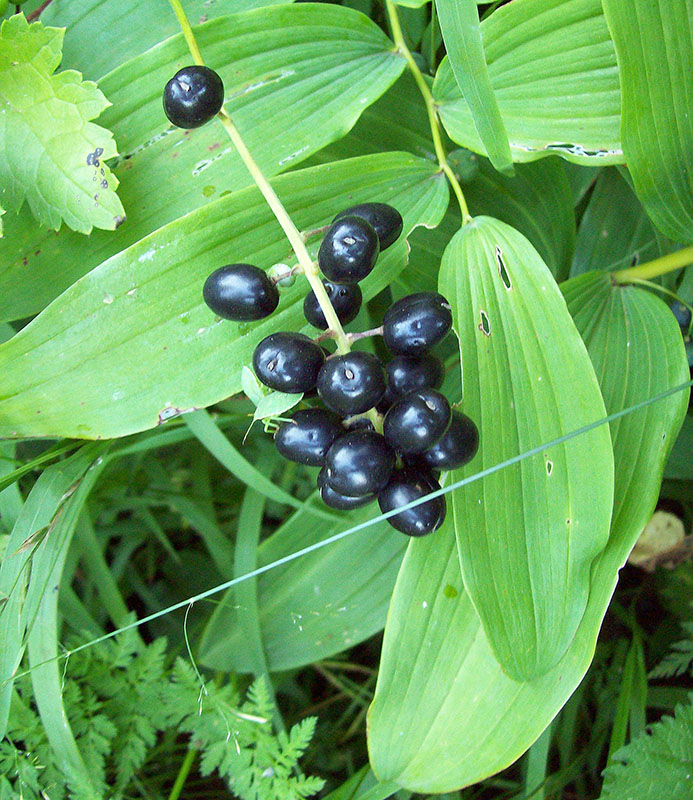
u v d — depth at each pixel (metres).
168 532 0.32
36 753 0.22
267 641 0.25
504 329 0.19
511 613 0.18
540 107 0.20
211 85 0.16
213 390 0.18
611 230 0.26
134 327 0.18
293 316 0.19
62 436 0.18
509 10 0.19
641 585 0.29
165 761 0.26
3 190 0.19
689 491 0.28
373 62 0.20
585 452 0.18
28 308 0.20
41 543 0.20
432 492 0.16
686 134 0.19
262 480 0.24
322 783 0.22
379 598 0.25
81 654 0.23
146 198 0.19
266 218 0.18
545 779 0.24
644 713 0.24
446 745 0.20
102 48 0.21
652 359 0.21
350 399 0.15
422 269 0.23
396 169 0.19
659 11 0.18
